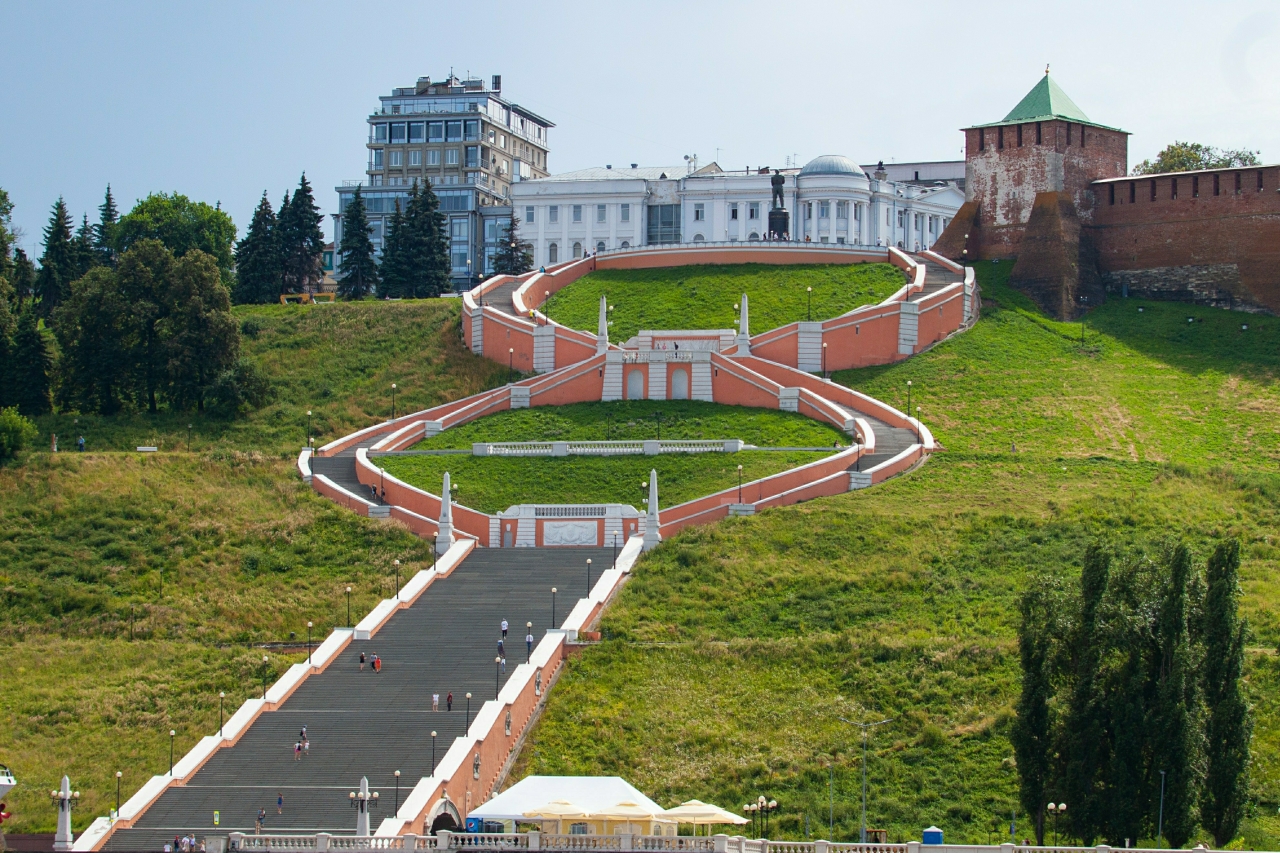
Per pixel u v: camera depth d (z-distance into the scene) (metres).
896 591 98.50
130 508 114.88
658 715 85.62
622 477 116.50
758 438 123.94
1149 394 135.38
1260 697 84.06
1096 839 71.38
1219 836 72.06
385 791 77.81
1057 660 74.19
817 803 77.50
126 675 94.62
